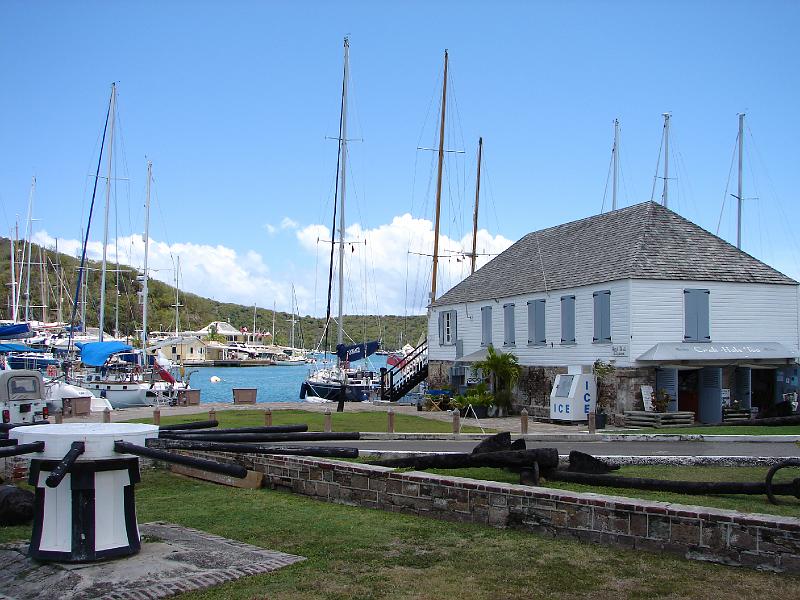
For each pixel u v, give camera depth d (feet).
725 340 98.68
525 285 119.65
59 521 29.07
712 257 101.91
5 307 316.81
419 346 169.99
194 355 469.98
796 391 99.09
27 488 50.31
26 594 26.35
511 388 115.44
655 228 105.40
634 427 91.91
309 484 47.26
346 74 157.17
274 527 37.47
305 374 412.98
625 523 32.81
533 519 35.81
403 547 33.19
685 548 31.14
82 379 156.04
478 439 78.79
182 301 568.00
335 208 159.33
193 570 28.71
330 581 27.99
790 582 27.73
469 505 38.37
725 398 98.58
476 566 30.12
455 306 141.38
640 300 95.50
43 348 190.70
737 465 58.13
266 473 51.08
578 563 30.42
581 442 75.66
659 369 95.81
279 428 33.58
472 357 128.26
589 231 121.08
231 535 35.76
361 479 43.70
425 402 121.60
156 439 29.96
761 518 29.58
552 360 110.73
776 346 98.99
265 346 557.74
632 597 26.30
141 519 39.65
